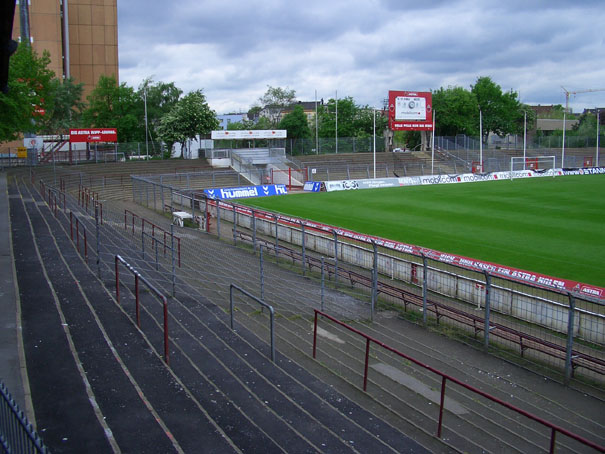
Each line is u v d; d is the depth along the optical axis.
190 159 64.50
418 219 37.03
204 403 8.95
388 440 8.62
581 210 39.78
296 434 8.28
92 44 92.25
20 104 38.56
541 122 124.88
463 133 95.00
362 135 99.00
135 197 43.69
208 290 16.94
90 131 56.53
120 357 10.38
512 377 12.51
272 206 44.94
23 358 9.80
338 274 21.56
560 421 10.34
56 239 20.59
